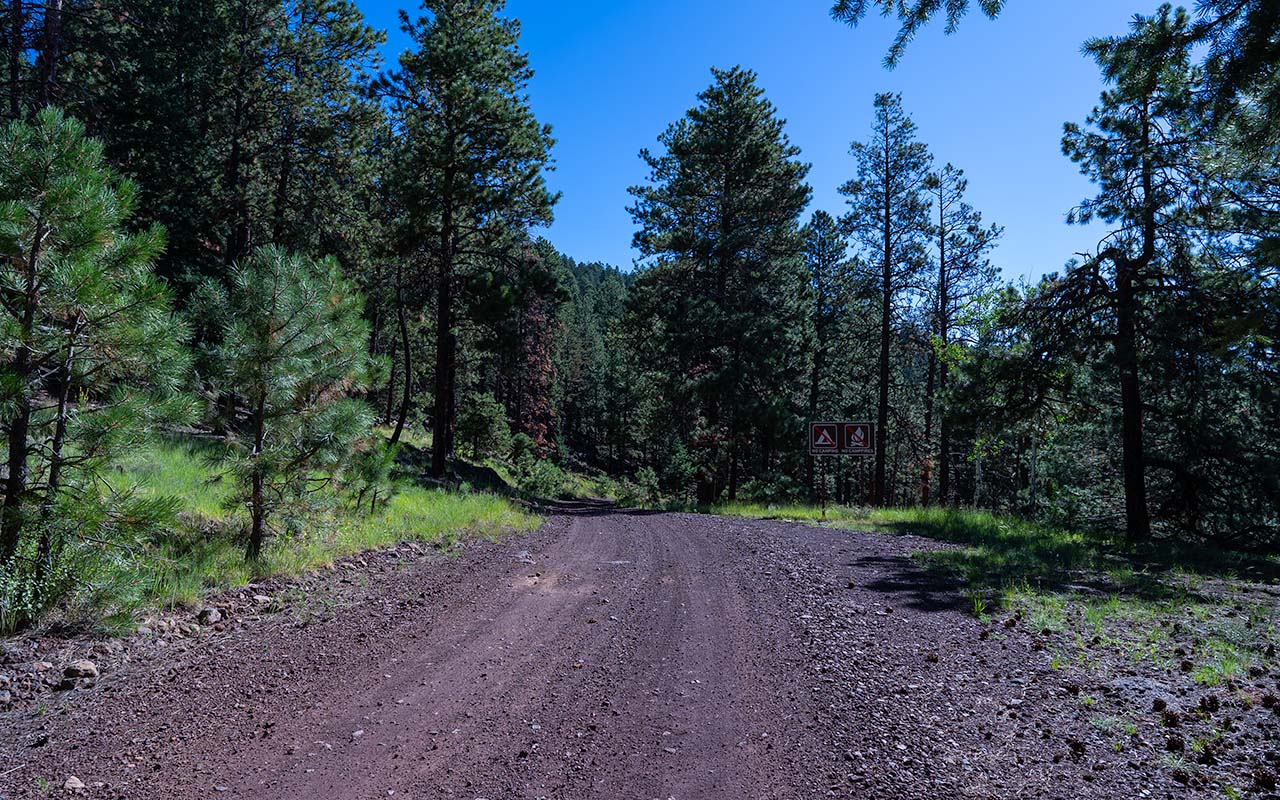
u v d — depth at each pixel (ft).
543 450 196.44
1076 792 10.74
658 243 98.73
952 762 11.88
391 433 124.16
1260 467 53.52
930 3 12.83
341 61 83.15
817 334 120.16
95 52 57.06
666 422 106.32
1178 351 49.60
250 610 21.39
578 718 14.24
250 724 13.62
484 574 28.78
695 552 35.99
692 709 14.67
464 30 78.43
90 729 13.03
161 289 20.06
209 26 71.10
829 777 11.57
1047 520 63.72
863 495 141.38
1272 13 10.86
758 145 93.25
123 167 61.93
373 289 79.51
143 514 19.40
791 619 21.91
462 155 74.43
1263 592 27.30
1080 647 18.58
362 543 32.45
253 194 73.97
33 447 18.83
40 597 17.69
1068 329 54.80
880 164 92.32
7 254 17.76
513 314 78.84
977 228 92.63
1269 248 20.97
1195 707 14.01
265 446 27.68
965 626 20.88
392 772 11.85
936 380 112.06
